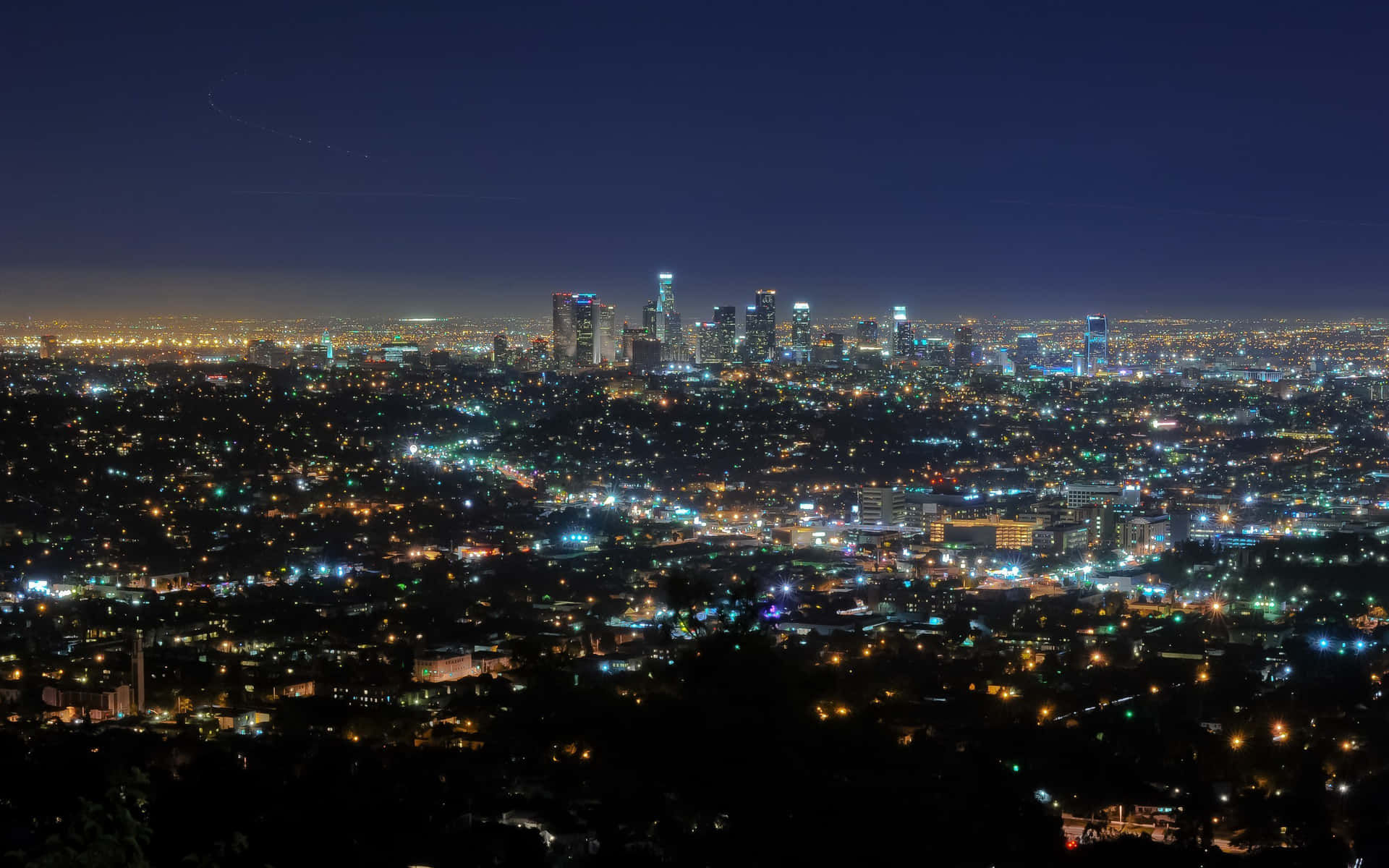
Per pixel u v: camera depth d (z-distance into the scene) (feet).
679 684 517.96
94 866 347.56
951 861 532.32
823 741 522.06
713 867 503.20
